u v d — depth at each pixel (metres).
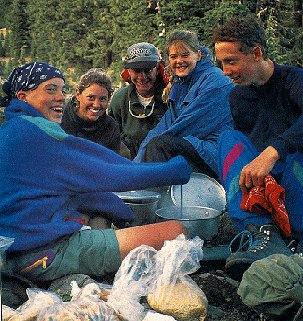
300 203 3.66
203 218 3.91
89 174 3.44
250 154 3.71
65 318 2.87
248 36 3.60
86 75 4.95
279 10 12.30
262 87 3.77
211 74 5.11
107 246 3.41
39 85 3.61
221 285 3.61
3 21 22.30
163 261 3.19
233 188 3.63
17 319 2.91
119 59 15.41
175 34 5.20
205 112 5.01
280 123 3.77
